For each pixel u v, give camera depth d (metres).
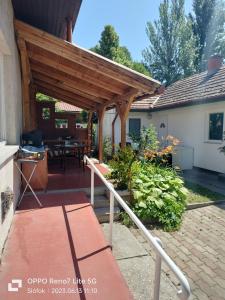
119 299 2.43
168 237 4.92
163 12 29.97
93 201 5.12
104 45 24.36
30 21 5.93
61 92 10.02
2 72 4.28
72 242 3.41
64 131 11.73
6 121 4.44
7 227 3.50
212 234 5.05
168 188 6.07
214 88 10.04
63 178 6.76
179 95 12.73
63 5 4.92
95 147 13.20
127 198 5.73
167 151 7.52
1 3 3.31
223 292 3.40
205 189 7.92
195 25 30.56
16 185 4.58
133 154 6.27
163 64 31.02
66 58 5.42
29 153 4.64
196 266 3.96
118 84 6.36
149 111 14.05
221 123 9.78
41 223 3.95
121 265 3.74
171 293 3.21
